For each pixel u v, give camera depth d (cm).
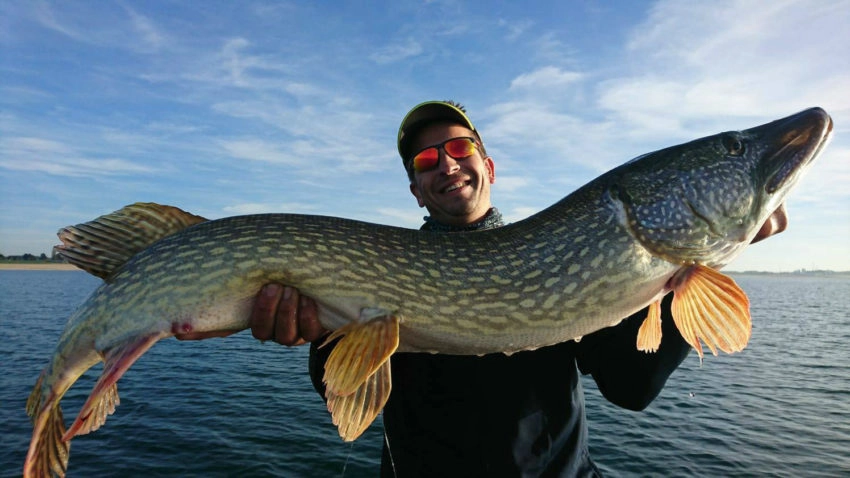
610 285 67
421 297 67
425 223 91
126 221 70
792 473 185
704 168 69
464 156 86
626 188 69
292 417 247
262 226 68
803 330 716
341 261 67
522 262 68
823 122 71
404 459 68
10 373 336
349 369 63
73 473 180
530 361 68
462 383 67
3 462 188
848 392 313
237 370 365
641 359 67
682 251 68
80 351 67
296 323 67
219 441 213
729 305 63
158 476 179
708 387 327
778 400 291
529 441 63
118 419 241
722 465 193
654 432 231
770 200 70
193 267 66
